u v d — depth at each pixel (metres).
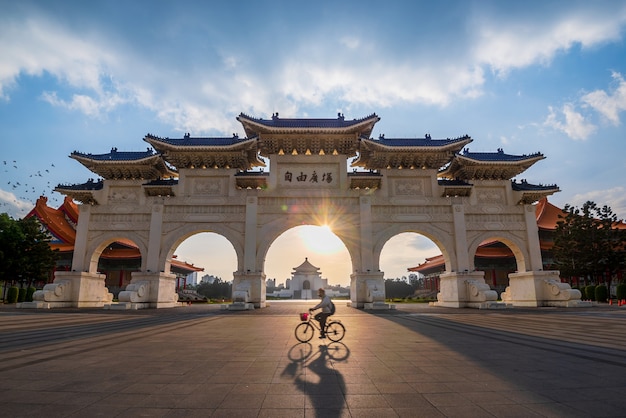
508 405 6.29
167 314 28.06
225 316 25.97
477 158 38.56
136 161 36.62
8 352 11.21
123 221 36.97
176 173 41.34
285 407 6.17
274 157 37.31
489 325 19.42
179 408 6.11
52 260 48.03
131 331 16.75
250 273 34.81
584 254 44.62
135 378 8.04
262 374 8.41
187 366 9.24
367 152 38.19
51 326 18.88
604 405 6.28
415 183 37.84
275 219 36.34
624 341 13.46
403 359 10.16
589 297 44.88
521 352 11.27
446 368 9.07
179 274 77.25
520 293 37.66
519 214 38.03
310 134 36.16
